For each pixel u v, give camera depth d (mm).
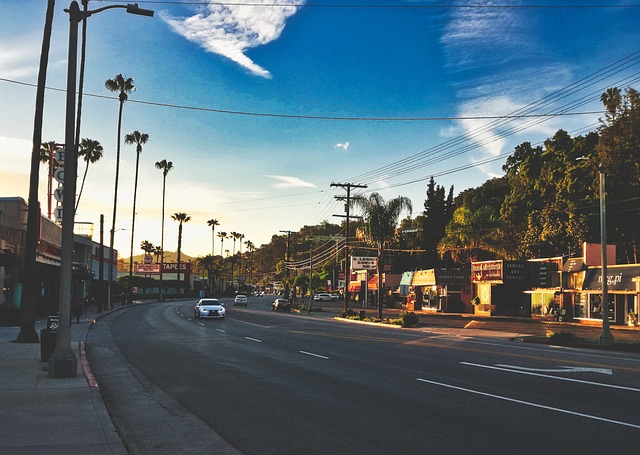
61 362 12391
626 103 42938
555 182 50719
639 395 10633
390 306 78562
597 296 41000
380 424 8398
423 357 17203
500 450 6984
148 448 7398
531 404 9789
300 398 10516
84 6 35438
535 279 51344
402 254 83812
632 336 28578
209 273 150625
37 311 36125
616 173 42875
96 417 8531
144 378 13375
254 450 7199
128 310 53469
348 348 20031
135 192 74875
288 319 43281
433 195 80250
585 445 7168
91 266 62062
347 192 50281
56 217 36344
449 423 8414
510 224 58719
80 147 58125
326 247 126812
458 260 63750
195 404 10195
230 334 26625
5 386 11250
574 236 45812
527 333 30391
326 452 7012
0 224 32625
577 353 19281
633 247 46312
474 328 34750
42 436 7406
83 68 35750
